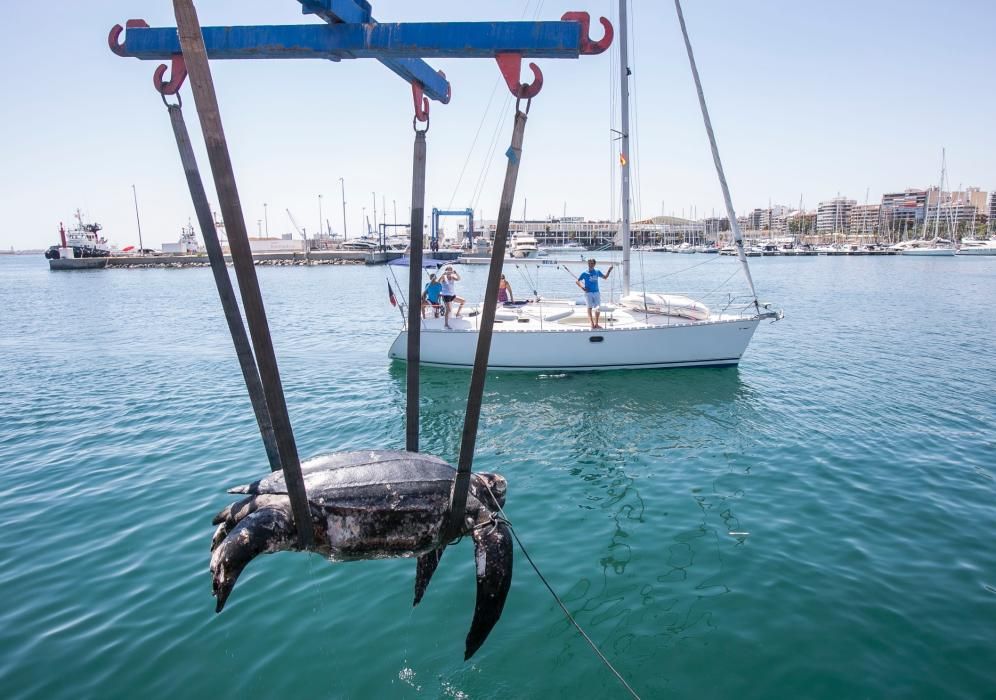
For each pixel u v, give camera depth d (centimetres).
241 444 1227
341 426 1368
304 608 689
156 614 675
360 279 6544
